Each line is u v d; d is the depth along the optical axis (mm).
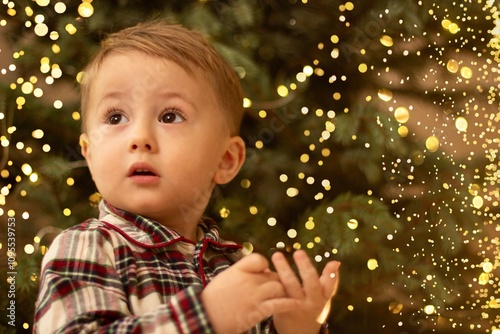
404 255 1707
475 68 2057
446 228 1651
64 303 764
